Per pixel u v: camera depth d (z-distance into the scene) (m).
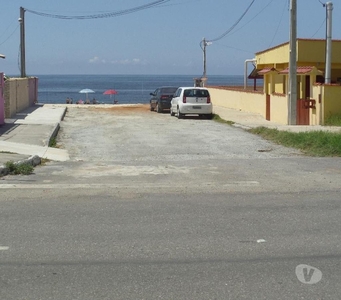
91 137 20.66
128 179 12.19
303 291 5.61
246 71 40.66
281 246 7.13
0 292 5.58
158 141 19.31
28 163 13.61
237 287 5.71
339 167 13.93
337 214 8.87
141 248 7.05
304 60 28.53
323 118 23.14
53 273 6.14
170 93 34.56
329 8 25.94
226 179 12.20
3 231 7.80
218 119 28.48
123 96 101.81
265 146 17.91
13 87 30.38
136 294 5.53
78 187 11.16
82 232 7.78
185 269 6.27
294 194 10.52
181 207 9.37
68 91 131.88
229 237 7.54
